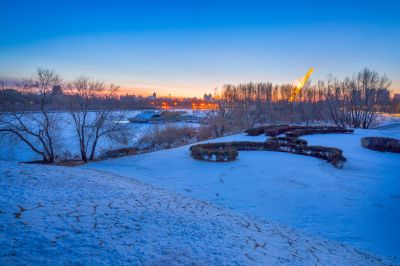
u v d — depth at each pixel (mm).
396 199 11289
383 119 66062
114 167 16812
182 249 4625
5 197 6195
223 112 50375
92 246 4258
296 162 17734
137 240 4738
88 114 25484
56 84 22938
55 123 23500
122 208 6566
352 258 6090
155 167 16375
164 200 8367
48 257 3754
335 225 8625
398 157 21359
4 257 3605
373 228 8500
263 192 11609
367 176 15016
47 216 5305
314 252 5941
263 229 7074
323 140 29062
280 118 65188
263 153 21031
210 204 9414
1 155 26953
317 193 11625
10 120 21125
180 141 42094
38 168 10789
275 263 4727
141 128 46875
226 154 17594
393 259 6605
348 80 54500
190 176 14125
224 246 5098
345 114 58219
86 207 6250
